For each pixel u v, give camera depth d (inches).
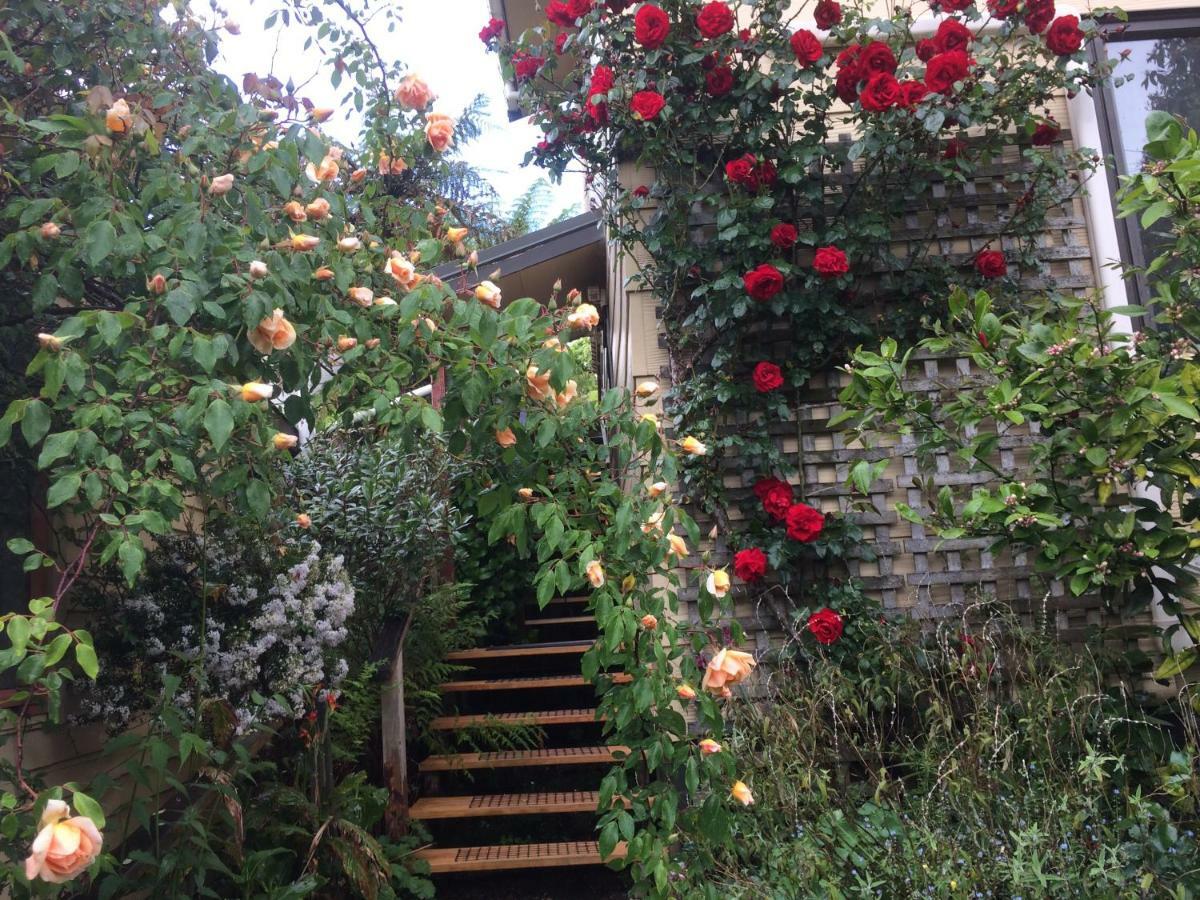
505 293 254.1
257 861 111.0
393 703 156.1
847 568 166.1
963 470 166.7
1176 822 110.2
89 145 87.0
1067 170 169.9
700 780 102.4
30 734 122.6
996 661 134.0
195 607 133.0
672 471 95.0
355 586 175.8
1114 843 106.4
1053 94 169.6
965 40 160.7
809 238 164.2
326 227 103.9
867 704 144.3
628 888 147.4
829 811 118.0
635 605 98.8
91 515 90.4
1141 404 114.2
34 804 69.9
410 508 183.6
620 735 99.0
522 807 159.0
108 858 79.4
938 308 167.8
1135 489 146.6
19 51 109.7
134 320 81.9
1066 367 118.3
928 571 165.8
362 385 100.6
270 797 129.1
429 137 122.3
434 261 108.6
